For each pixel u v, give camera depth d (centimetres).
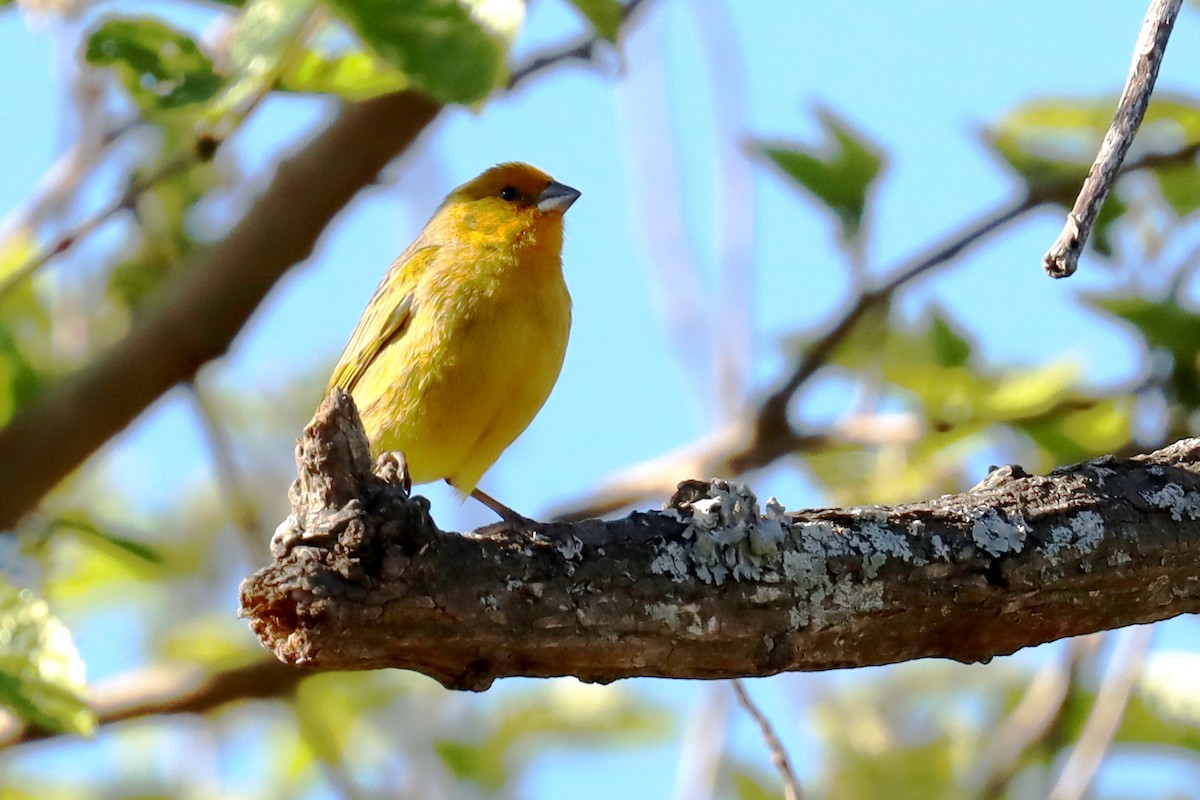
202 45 792
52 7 1145
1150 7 598
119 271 1328
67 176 1173
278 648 586
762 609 663
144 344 1052
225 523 1581
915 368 1220
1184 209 1238
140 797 1441
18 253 1205
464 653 620
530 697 1472
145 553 1065
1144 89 591
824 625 671
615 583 642
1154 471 732
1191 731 1238
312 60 812
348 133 1034
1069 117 1275
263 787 1460
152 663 1387
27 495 1045
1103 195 584
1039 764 1203
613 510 1255
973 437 1256
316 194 1043
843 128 1220
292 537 582
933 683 1425
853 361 1299
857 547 678
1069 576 697
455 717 1450
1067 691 1148
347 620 577
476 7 698
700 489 682
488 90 689
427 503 595
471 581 615
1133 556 704
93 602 1499
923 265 1212
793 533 676
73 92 1162
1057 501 712
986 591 687
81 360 1273
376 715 1432
